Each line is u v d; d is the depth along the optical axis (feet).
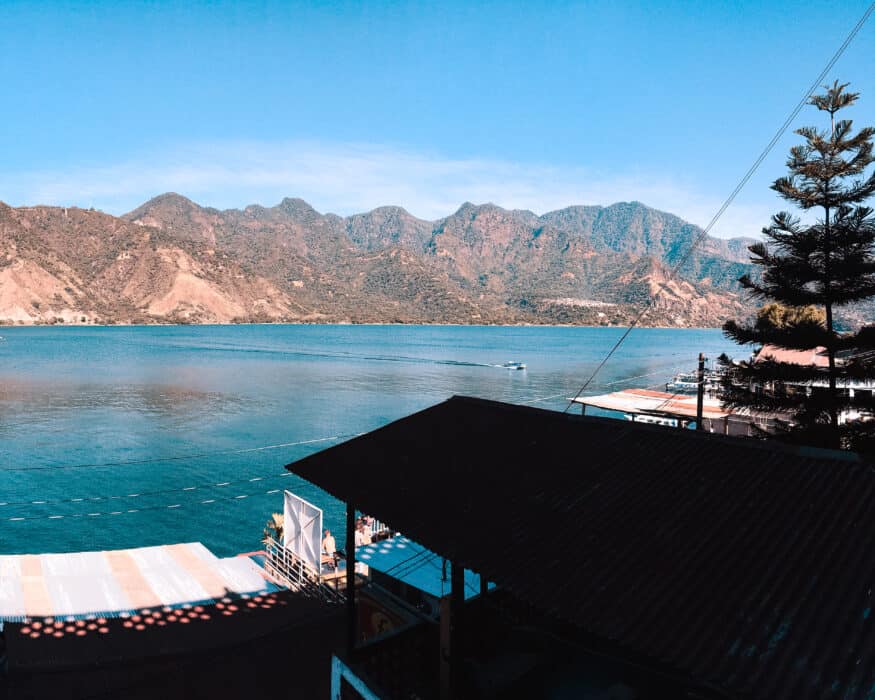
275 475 170.09
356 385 363.15
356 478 32.81
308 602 57.36
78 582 56.59
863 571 17.02
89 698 39.27
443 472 30.73
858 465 21.33
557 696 27.50
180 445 201.05
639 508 22.99
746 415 93.91
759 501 21.30
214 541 124.47
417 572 56.29
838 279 67.05
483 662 30.40
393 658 34.86
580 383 376.27
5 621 47.91
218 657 45.37
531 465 28.81
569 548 21.97
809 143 68.13
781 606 16.80
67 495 150.10
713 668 15.65
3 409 264.72
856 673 14.24
